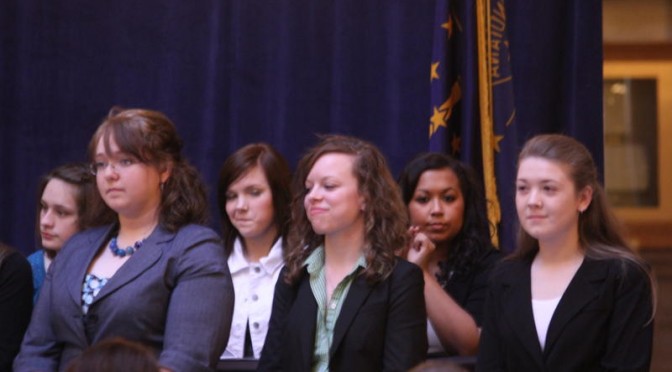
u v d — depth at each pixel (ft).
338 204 21.70
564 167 21.49
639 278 21.21
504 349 21.81
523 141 33.01
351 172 21.91
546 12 33.22
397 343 21.18
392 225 21.89
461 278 26.86
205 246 22.03
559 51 33.32
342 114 33.71
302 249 22.56
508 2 33.27
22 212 34.40
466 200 27.37
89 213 24.18
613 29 44.86
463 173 27.45
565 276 21.61
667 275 48.83
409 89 33.50
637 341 20.88
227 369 23.22
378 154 22.34
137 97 34.37
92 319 21.57
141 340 21.35
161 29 34.30
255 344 26.45
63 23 34.47
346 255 21.99
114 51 34.42
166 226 22.30
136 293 21.42
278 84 33.88
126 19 34.37
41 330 22.44
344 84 33.71
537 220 21.48
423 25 33.50
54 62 34.47
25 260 24.67
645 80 49.34
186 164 23.12
